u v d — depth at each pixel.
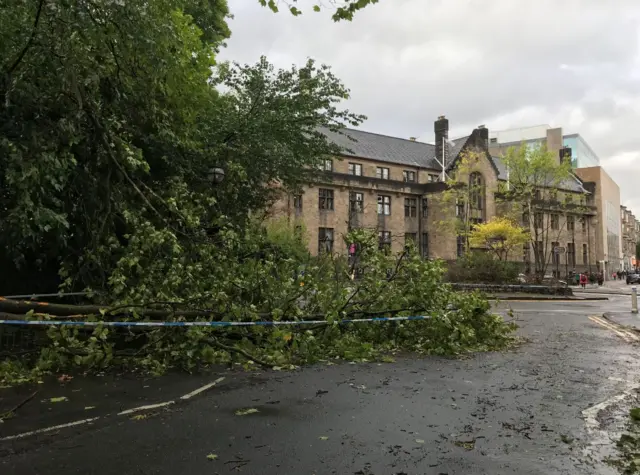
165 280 7.83
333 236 43.66
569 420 4.93
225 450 4.05
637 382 6.58
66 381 6.23
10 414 4.88
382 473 3.64
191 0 12.74
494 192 51.84
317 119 16.00
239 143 14.94
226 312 7.82
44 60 8.02
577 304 23.45
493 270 33.25
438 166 52.31
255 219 17.23
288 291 8.61
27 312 6.65
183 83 10.09
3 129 7.87
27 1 7.21
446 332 8.84
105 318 7.32
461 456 3.97
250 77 15.48
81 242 9.16
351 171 46.59
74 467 3.71
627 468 3.76
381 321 9.26
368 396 5.74
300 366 7.44
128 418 4.84
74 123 8.40
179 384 6.19
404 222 48.69
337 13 6.50
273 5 6.40
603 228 76.06
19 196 7.23
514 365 7.66
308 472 3.65
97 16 7.53
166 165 12.09
